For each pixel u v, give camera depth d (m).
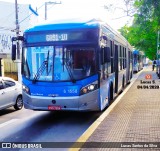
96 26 9.24
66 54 9.17
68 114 11.18
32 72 9.49
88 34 9.20
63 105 9.07
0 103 11.62
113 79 12.56
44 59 9.35
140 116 9.23
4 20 27.67
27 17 28.30
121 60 16.05
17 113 12.03
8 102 12.20
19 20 28.59
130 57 24.12
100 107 9.41
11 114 11.82
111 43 12.02
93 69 9.14
